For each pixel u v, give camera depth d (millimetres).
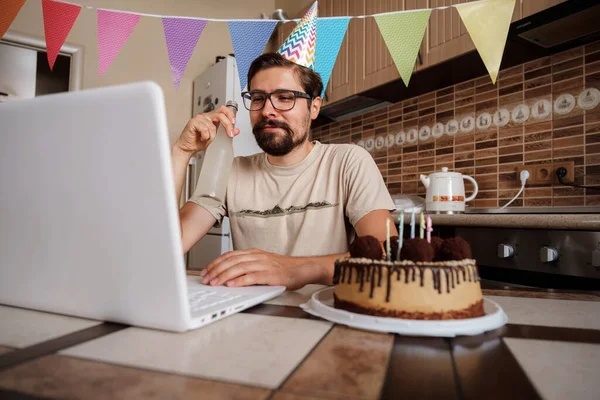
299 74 1200
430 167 2211
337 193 1270
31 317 524
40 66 2850
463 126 2055
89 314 502
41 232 480
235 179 1385
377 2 2119
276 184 1331
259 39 1200
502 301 695
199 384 323
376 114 2541
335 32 1187
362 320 495
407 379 344
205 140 1190
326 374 349
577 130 1635
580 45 1633
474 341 455
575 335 481
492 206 1923
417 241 548
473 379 346
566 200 1657
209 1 3096
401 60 1034
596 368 374
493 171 1922
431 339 459
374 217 1130
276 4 3311
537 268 1363
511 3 918
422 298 498
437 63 1800
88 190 435
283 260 868
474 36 934
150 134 394
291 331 477
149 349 407
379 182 1225
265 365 367
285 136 1208
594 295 759
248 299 583
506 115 1880
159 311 456
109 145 412
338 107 2582
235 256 782
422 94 2258
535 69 1783
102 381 328
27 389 311
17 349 404
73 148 429
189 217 1244
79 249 466
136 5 2836
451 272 510
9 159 471
